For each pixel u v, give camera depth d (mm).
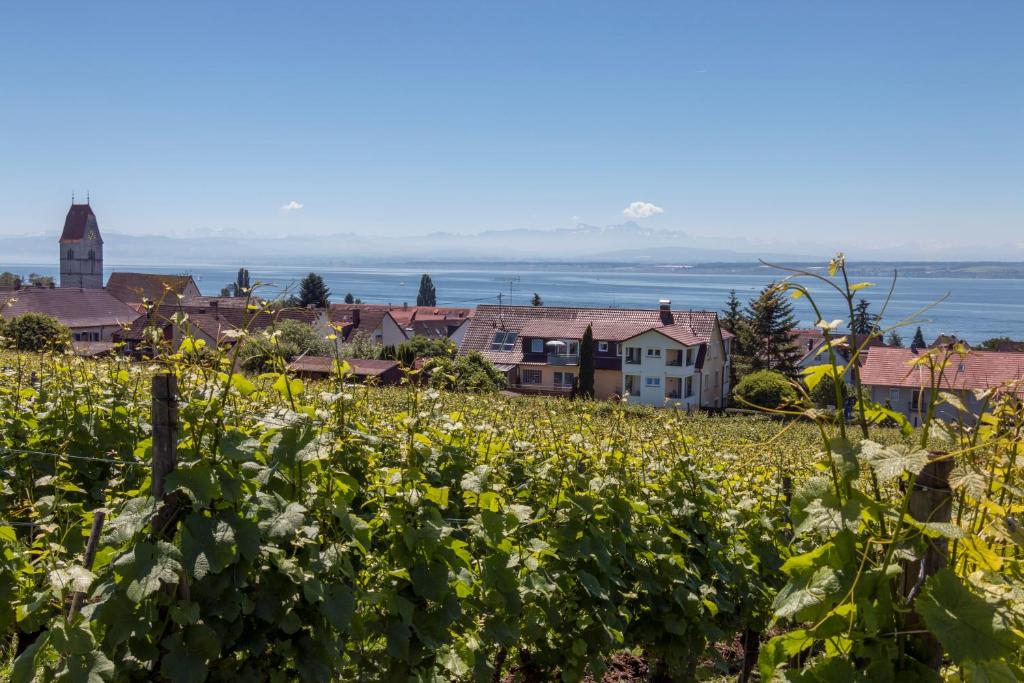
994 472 3266
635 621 6473
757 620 7422
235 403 3850
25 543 4930
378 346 52031
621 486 6238
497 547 4887
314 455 3576
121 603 3098
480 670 4945
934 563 2814
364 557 4316
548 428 7672
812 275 2887
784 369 70125
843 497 2826
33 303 69625
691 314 60719
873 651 2818
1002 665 2613
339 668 3791
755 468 8008
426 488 4418
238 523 3232
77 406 6344
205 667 3145
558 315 61438
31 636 4496
